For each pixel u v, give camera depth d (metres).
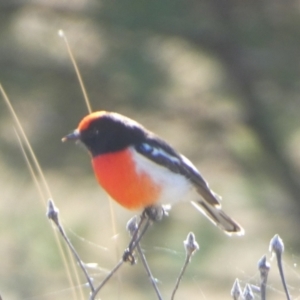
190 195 7.52
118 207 13.38
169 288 13.44
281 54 13.33
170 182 7.19
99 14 12.57
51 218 5.74
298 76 13.33
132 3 12.58
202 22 13.17
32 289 12.94
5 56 12.80
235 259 13.54
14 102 12.64
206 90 13.77
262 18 13.28
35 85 12.81
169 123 13.75
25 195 12.81
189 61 13.49
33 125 12.77
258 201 13.96
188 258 5.66
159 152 7.21
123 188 7.06
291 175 13.98
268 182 14.09
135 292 13.56
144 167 7.07
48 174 12.68
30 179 12.55
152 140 7.32
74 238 13.04
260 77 13.53
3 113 12.48
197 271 13.38
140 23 12.62
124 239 13.04
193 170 7.43
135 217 6.39
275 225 13.89
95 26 12.73
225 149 14.00
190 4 12.76
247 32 13.25
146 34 12.76
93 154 7.27
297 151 14.45
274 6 13.34
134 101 12.97
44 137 12.70
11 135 12.50
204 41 13.23
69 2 12.84
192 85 13.67
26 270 13.25
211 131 13.93
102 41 12.80
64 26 12.91
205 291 13.42
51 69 12.81
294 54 13.29
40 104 12.81
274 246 5.34
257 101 13.67
